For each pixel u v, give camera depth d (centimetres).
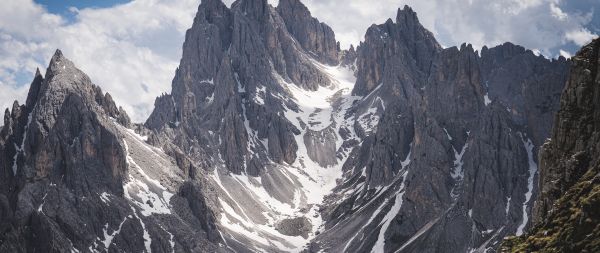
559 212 10200
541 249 9912
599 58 11300
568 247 9544
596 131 10931
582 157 10912
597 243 9175
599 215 9481
